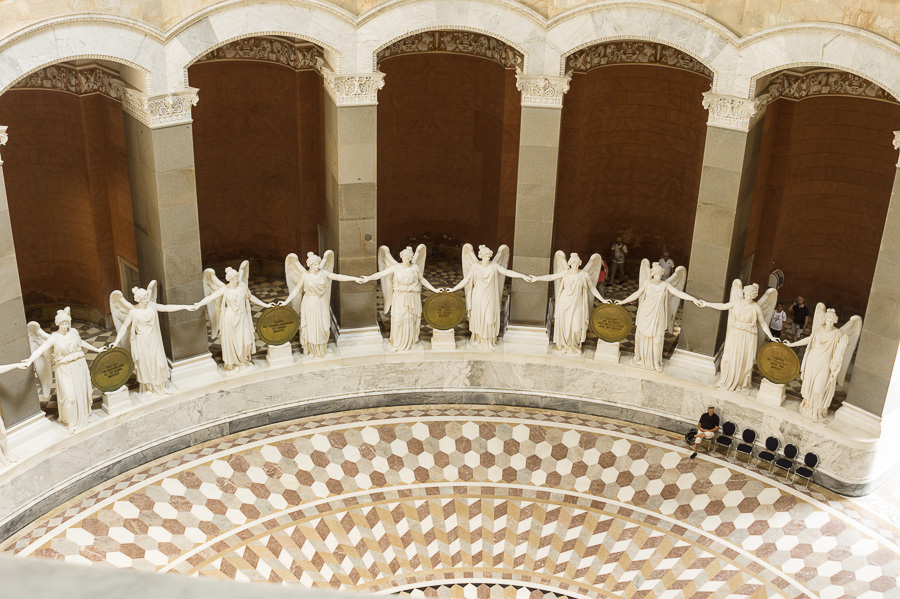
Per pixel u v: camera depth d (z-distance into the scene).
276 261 22.48
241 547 14.71
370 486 16.38
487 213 22.55
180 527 15.04
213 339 18.23
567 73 17.48
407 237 23.39
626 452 17.41
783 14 15.34
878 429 16.06
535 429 18.05
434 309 18.28
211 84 20.39
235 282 16.89
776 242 20.80
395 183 22.66
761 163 19.64
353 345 18.39
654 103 20.92
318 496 16.05
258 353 18.19
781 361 16.62
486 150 21.97
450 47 21.34
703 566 14.67
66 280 19.73
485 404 18.80
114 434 15.91
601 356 18.30
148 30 14.90
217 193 21.50
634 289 22.23
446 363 18.55
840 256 20.59
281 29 16.17
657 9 16.12
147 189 16.20
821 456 16.47
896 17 14.39
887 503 16.06
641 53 20.41
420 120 22.16
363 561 14.64
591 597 14.06
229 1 15.57
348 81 16.75
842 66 15.13
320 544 14.94
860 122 19.27
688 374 17.78
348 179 17.34
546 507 16.03
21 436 14.91
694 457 17.14
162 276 16.48
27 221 18.92
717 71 16.16
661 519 15.74
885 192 19.50
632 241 22.59
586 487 16.53
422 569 14.54
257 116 20.98
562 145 20.89
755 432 17.00
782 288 21.39
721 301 17.36
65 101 17.92
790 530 15.41
